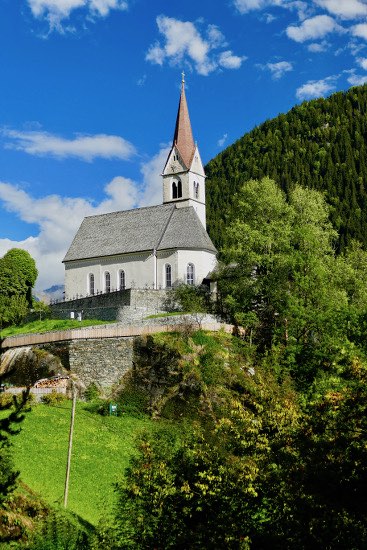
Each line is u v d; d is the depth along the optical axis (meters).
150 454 30.62
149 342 66.19
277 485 24.41
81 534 33.31
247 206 81.31
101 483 44.28
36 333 79.56
